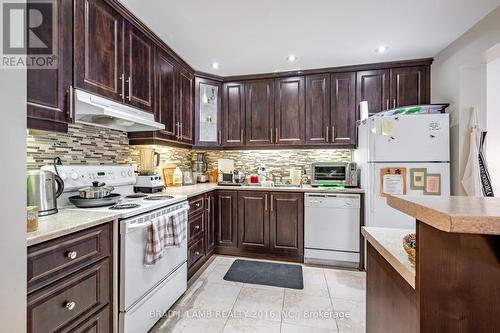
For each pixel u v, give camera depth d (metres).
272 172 3.49
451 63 2.40
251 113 3.25
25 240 0.83
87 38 1.53
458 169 2.31
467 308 0.60
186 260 2.16
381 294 0.98
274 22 2.03
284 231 2.89
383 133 2.45
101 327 1.33
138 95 2.03
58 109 1.34
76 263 1.18
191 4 1.78
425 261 0.62
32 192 1.31
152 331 1.68
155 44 2.27
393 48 2.50
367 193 2.56
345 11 1.87
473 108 2.23
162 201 1.87
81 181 1.74
